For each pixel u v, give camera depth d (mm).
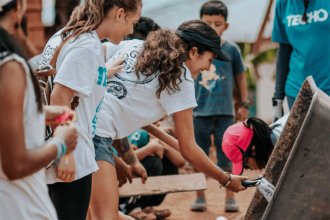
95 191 4746
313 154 4176
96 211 4750
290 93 6398
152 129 5336
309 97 4352
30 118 3324
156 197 7000
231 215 7332
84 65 4297
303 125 4133
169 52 4688
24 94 3238
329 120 4129
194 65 4883
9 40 3254
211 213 7438
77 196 4441
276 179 4504
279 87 6586
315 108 4121
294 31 6297
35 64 5016
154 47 4727
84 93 4285
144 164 6801
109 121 4781
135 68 4773
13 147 3182
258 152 5086
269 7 10297
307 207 4250
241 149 5086
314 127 4133
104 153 4773
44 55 4555
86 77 4301
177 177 6688
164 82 4668
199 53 4855
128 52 4879
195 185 6641
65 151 3414
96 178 4746
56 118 3596
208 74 7648
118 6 4391
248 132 5078
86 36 4355
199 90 7672
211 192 8297
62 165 4090
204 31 4848
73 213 4445
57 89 4254
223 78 7652
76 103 4328
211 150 9414
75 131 3479
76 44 4320
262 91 10602
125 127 4859
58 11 8828
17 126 3184
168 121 7082
